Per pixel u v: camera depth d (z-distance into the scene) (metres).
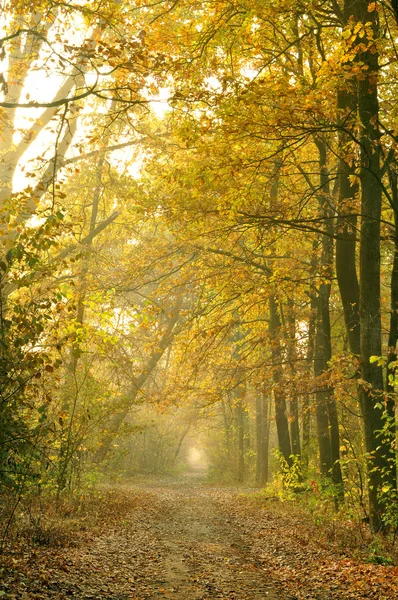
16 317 9.21
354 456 13.65
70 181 25.53
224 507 22.06
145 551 11.25
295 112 10.89
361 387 12.41
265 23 13.94
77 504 15.17
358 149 11.86
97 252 22.03
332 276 16.45
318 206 16.81
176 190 13.98
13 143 21.39
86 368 15.81
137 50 10.91
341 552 10.63
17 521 11.30
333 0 13.19
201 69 12.63
